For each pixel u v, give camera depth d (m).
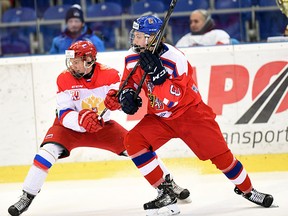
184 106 13.34
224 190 16.17
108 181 18.12
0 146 18.70
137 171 18.50
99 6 23.06
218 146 13.52
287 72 18.47
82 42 14.16
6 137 18.67
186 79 13.05
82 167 18.59
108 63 18.58
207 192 16.09
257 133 18.48
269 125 18.48
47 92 18.61
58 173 18.64
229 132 18.52
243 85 18.50
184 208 14.59
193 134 13.49
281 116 18.45
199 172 18.41
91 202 15.79
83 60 14.03
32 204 15.90
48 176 18.64
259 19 19.66
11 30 24.36
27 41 24.31
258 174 17.98
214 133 13.52
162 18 22.48
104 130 14.87
